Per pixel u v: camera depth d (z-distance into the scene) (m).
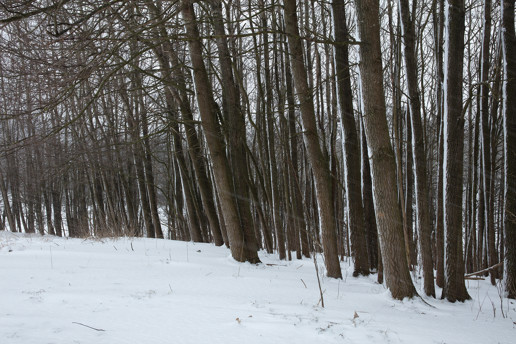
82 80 5.39
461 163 6.02
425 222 6.43
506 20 7.00
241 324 3.83
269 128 10.88
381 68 5.31
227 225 8.59
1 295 4.39
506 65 7.07
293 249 13.17
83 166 14.62
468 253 11.50
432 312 5.09
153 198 17.14
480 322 4.89
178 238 20.75
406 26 6.73
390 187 5.39
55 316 3.78
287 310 4.46
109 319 3.79
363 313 4.65
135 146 15.44
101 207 19.77
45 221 27.66
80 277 5.61
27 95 5.40
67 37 4.89
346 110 8.02
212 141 8.44
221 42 8.88
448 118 6.02
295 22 6.92
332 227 7.44
